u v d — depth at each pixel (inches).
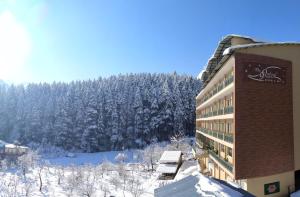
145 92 5142.7
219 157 1531.7
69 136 4810.5
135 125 4896.7
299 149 1261.1
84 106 4963.1
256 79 1178.0
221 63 1350.9
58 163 3946.9
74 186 2320.4
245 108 1158.3
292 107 1250.0
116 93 5132.9
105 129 4884.4
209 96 2003.0
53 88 5369.1
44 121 5022.1
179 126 4835.1
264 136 1186.0
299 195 1174.3
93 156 4443.9
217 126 1684.3
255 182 1182.3
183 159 2967.5
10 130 5083.7
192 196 650.2
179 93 5044.3
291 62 1253.7
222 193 629.6
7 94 5275.6
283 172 1222.3
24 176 2773.1
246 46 1162.0
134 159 3954.2
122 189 2303.2
